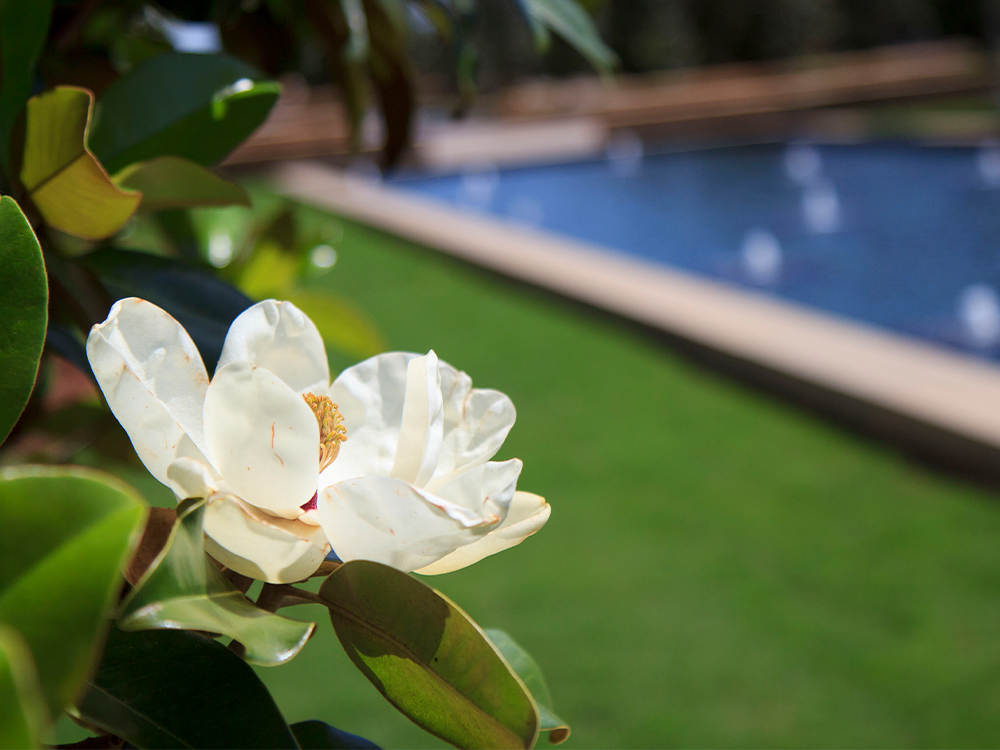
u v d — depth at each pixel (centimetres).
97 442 129
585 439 452
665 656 280
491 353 594
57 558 36
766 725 248
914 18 2778
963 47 2709
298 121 1906
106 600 35
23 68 65
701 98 1964
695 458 426
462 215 1026
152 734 45
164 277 74
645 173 1745
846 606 304
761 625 294
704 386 526
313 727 60
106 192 66
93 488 37
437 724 48
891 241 1153
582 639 289
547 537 354
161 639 48
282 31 138
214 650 48
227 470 46
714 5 2750
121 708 45
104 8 122
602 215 1436
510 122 2058
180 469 44
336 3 120
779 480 402
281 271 140
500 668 46
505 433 52
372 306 712
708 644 286
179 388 48
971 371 467
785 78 2169
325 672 269
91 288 72
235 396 45
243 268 138
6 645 32
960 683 263
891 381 458
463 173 1780
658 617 300
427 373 48
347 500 44
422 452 49
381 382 53
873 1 2764
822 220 1295
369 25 119
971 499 379
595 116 1920
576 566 333
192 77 75
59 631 35
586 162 1850
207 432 45
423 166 1750
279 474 45
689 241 1244
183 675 47
